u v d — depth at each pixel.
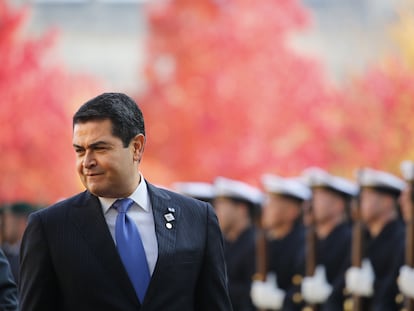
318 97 44.44
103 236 12.22
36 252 12.21
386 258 22.41
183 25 45.59
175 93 45.03
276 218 24.92
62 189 43.34
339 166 44.28
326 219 24.02
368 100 44.66
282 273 24.70
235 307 25.17
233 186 25.62
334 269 23.77
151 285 12.14
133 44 58.31
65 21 58.06
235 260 25.39
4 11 43.47
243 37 44.84
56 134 43.31
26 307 12.13
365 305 22.42
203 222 12.76
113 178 12.11
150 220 12.50
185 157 44.19
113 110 12.05
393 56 45.88
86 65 58.12
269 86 44.44
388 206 22.56
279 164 43.88
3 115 42.66
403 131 44.34
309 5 53.38
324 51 53.00
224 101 44.34
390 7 52.75
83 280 12.09
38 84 43.28
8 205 24.84
